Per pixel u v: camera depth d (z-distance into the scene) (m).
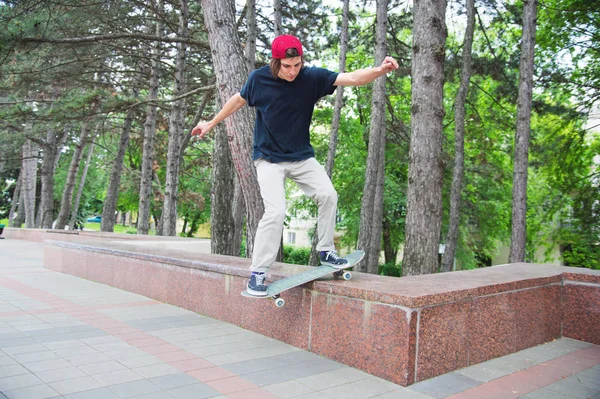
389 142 19.23
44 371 3.31
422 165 6.04
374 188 14.09
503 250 31.50
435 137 6.04
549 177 17.38
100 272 7.73
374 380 3.31
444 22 6.09
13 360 3.55
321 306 3.91
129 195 33.62
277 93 3.49
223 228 9.23
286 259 29.25
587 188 15.98
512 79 15.13
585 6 14.88
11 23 8.78
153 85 17.30
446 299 3.44
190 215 38.59
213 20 6.73
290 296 4.24
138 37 10.00
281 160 3.67
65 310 5.47
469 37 13.27
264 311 4.52
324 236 3.88
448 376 3.43
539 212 21.39
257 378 3.29
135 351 3.87
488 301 3.90
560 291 4.83
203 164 24.69
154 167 26.89
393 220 23.67
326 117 23.61
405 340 3.22
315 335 3.95
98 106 13.87
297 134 3.67
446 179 19.17
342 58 13.62
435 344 3.40
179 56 15.84
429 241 5.98
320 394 3.02
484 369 3.63
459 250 22.97
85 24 12.64
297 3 15.45
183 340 4.26
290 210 27.72
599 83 16.03
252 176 6.69
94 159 34.72
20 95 14.45
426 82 6.05
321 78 3.47
